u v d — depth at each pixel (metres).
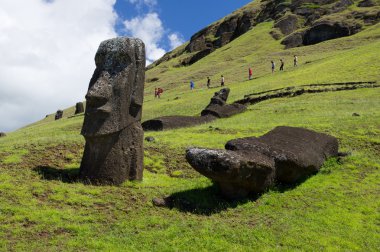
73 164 14.95
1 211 9.82
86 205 10.95
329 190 13.10
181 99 47.16
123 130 13.26
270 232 9.98
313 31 84.00
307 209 11.66
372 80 37.34
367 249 9.45
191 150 11.84
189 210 11.47
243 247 9.20
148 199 11.90
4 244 8.44
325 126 21.12
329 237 9.85
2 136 34.25
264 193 12.62
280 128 15.73
